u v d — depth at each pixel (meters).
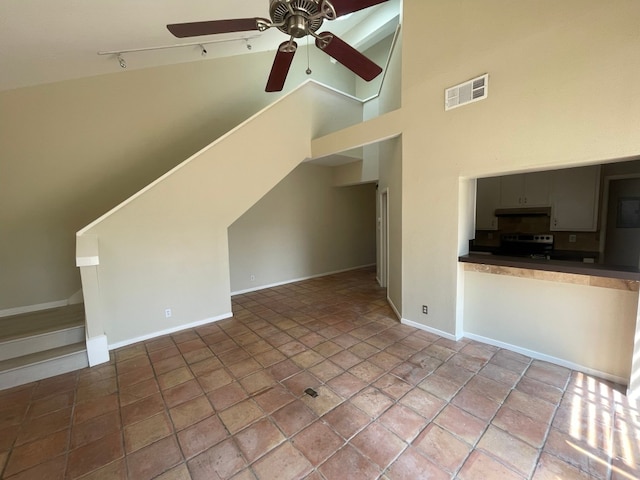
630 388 1.96
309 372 2.43
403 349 2.77
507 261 2.51
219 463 1.56
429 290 3.08
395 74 3.48
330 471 1.48
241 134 3.63
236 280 4.98
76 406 2.08
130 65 3.59
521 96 2.21
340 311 3.94
